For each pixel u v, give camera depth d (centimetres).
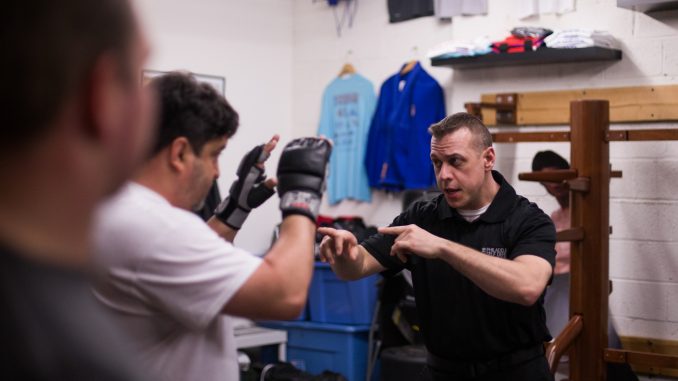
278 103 573
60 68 47
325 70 564
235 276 129
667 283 406
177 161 137
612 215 419
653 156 409
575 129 325
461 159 229
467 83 470
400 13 525
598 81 427
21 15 46
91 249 53
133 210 127
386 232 202
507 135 341
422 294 236
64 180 49
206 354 139
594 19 428
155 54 54
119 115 51
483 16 466
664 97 410
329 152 145
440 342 234
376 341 489
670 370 402
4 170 47
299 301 134
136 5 52
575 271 322
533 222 229
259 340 489
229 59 546
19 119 46
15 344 45
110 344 50
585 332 320
